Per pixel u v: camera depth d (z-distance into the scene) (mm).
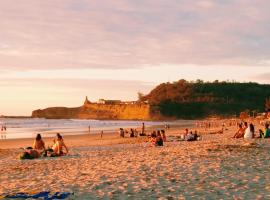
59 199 9828
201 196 9758
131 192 10469
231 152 18109
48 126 131125
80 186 11562
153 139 28984
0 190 11711
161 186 11125
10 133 80312
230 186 10812
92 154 23562
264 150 18766
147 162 16141
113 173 13805
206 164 14773
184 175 12727
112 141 46062
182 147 22797
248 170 13320
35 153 22922
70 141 49438
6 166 18750
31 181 13336
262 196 9523
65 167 16828
